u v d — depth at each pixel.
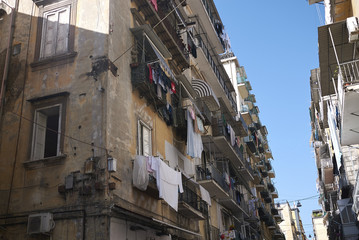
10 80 12.98
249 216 29.44
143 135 13.68
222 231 22.28
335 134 16.17
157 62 14.92
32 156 11.62
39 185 11.08
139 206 12.09
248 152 39.50
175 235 14.73
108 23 12.59
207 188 20.30
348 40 12.38
